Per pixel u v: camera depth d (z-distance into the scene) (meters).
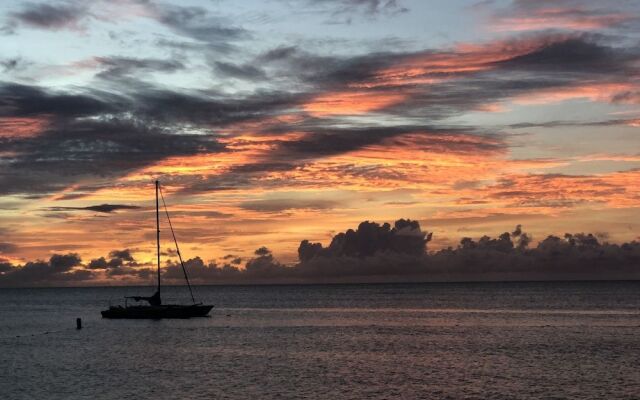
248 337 87.69
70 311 162.38
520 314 131.62
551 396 48.72
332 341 82.81
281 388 51.69
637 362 63.31
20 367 62.28
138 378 55.97
